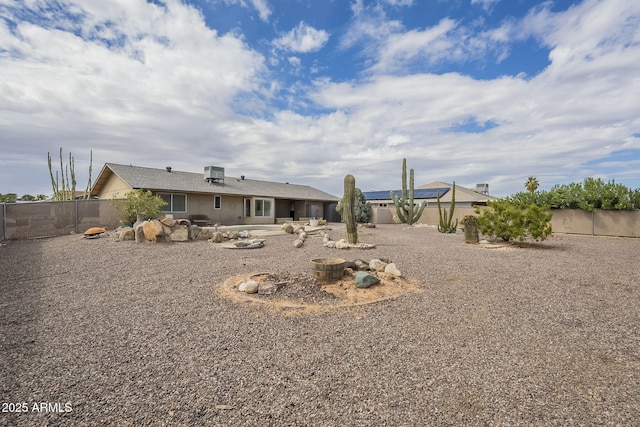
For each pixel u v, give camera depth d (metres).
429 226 23.55
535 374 2.65
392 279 5.71
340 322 3.84
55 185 21.19
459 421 2.03
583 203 16.52
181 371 2.67
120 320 3.93
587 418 2.07
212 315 4.09
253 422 2.02
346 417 2.07
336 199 32.41
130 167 20.11
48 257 8.34
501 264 7.86
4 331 3.57
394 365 2.79
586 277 6.42
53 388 2.41
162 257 8.48
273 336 3.42
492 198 35.03
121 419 2.04
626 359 2.94
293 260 8.12
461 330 3.62
